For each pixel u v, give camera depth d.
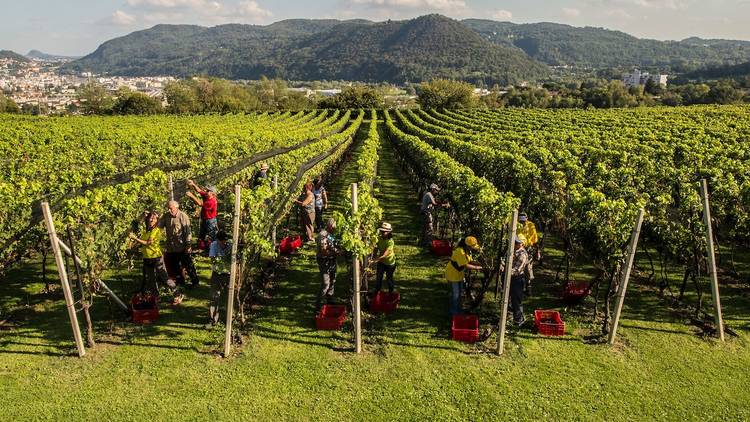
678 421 6.96
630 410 7.15
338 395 7.38
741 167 16.45
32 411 6.81
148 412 6.90
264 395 7.33
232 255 8.09
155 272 9.85
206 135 28.80
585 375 7.95
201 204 12.80
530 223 10.79
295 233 15.36
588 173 17.95
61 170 16.45
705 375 7.98
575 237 10.55
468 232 11.67
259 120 63.94
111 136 27.17
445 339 8.98
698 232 9.95
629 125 41.88
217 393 7.33
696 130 32.75
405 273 12.28
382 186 24.17
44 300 10.12
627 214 9.20
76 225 8.28
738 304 10.56
